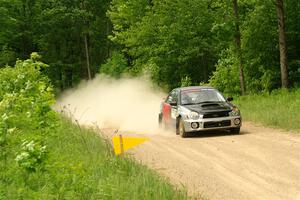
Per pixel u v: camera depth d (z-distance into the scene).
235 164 12.81
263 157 13.38
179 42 44.19
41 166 8.19
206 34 44.28
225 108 18.55
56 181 8.34
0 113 11.17
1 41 60.91
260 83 33.31
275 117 20.56
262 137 16.94
